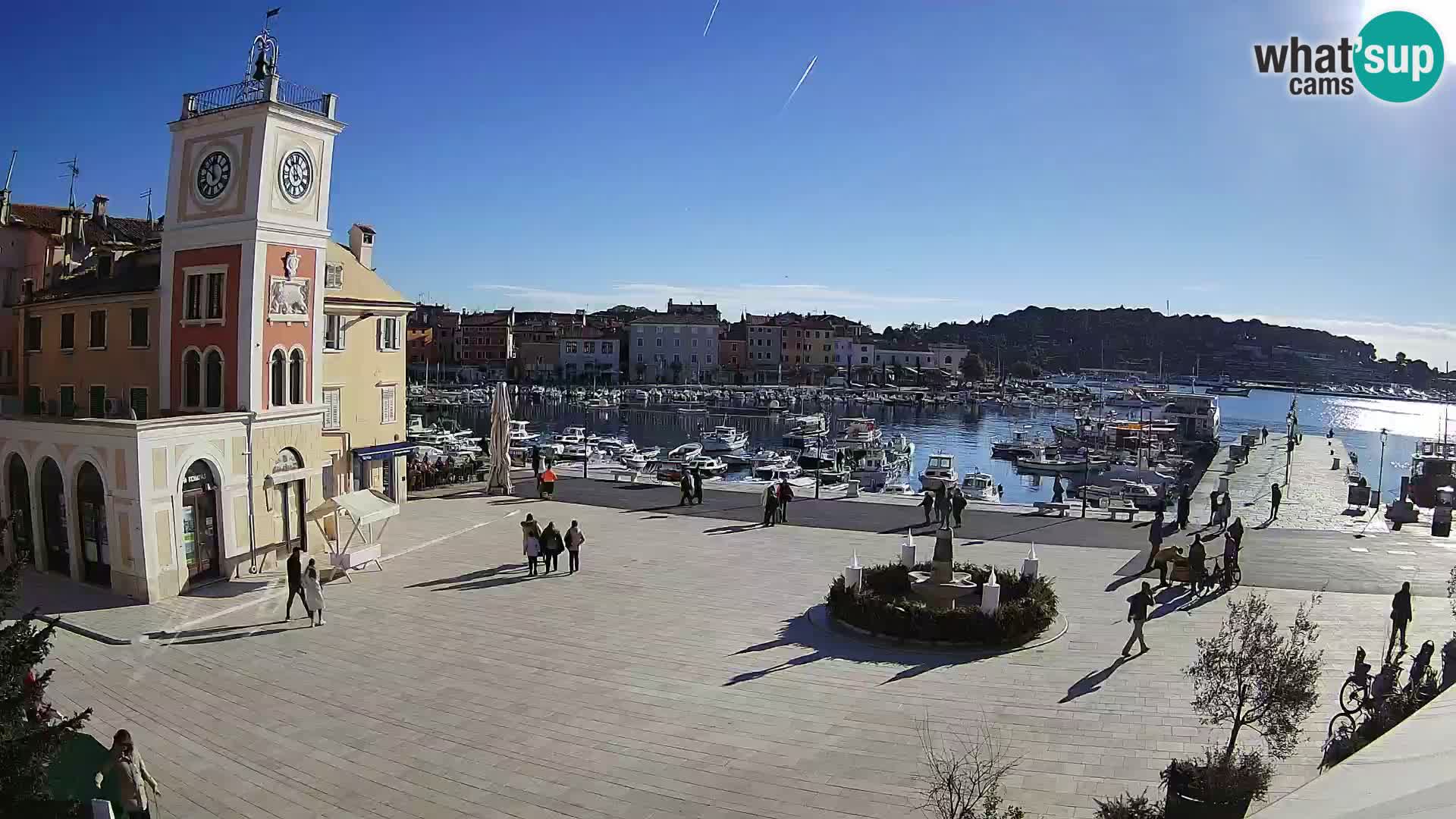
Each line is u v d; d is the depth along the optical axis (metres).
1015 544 35.47
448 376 195.00
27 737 13.38
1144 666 21.44
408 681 21.12
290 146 32.03
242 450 30.48
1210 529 38.59
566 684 20.86
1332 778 5.23
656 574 30.95
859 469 79.19
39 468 29.72
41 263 42.22
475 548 35.16
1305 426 162.75
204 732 18.48
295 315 32.75
